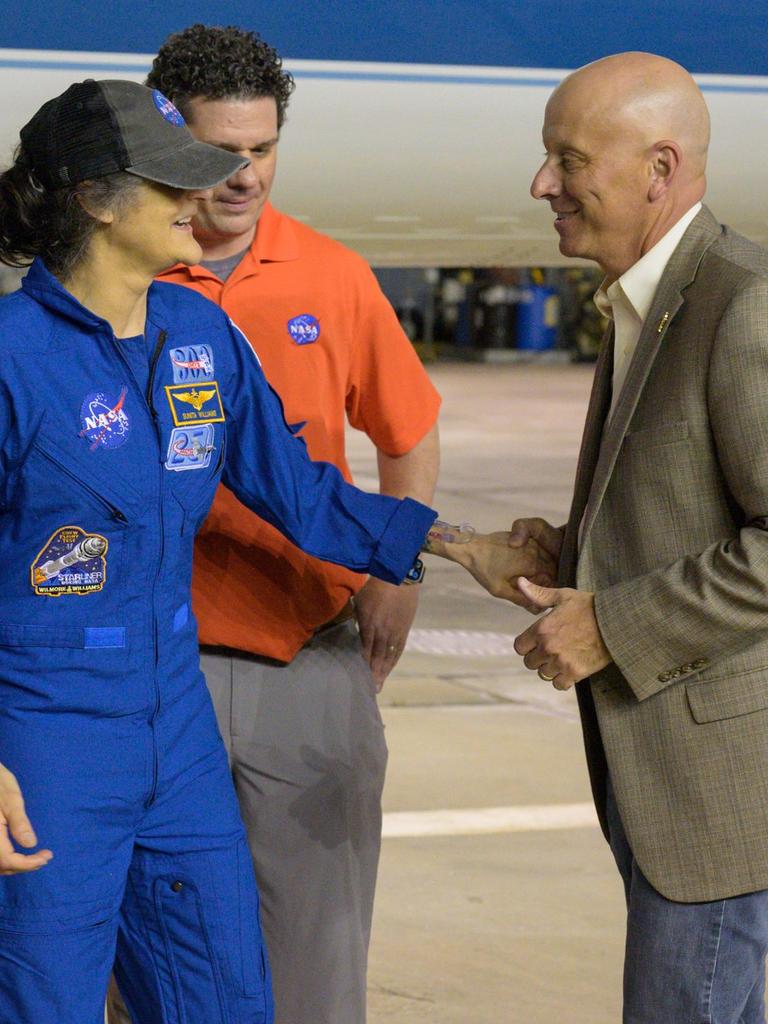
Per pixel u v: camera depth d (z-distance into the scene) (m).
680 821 2.01
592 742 2.16
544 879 3.77
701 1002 2.03
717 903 2.01
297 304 2.47
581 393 19.17
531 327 24.59
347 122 5.34
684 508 1.97
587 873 3.82
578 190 2.03
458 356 25.14
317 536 2.26
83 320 1.88
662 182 2.00
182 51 2.31
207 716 2.07
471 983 3.18
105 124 1.87
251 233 2.49
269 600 2.47
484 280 24.64
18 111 5.02
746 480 1.89
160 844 2.01
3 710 1.90
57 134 1.88
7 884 1.89
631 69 2.01
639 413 2.00
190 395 1.98
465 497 10.55
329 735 2.54
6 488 1.88
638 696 1.99
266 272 2.47
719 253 1.97
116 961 2.10
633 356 2.02
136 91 1.90
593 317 24.83
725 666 1.98
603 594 2.00
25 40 4.97
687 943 2.02
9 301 1.90
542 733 5.06
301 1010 2.57
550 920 3.52
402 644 2.76
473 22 5.36
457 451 13.15
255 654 2.49
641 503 2.00
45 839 1.89
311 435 2.51
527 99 5.45
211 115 2.31
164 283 2.10
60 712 1.90
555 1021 3.01
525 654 2.07
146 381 1.95
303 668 2.52
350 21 5.25
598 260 2.09
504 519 9.59
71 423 1.87
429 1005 3.06
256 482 2.21
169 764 1.99
